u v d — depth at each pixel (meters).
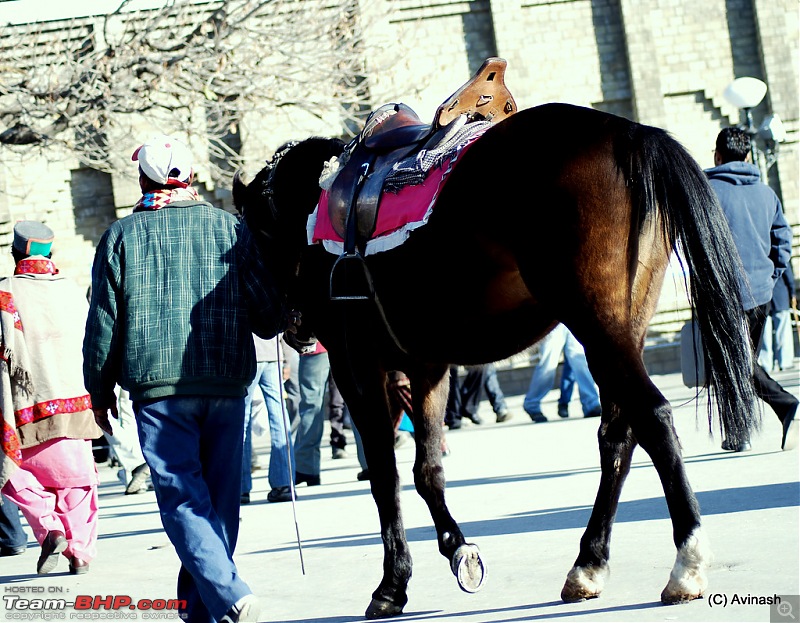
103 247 6.70
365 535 10.15
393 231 6.67
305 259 7.73
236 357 6.62
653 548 7.74
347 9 23.94
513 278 6.19
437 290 6.45
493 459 14.71
